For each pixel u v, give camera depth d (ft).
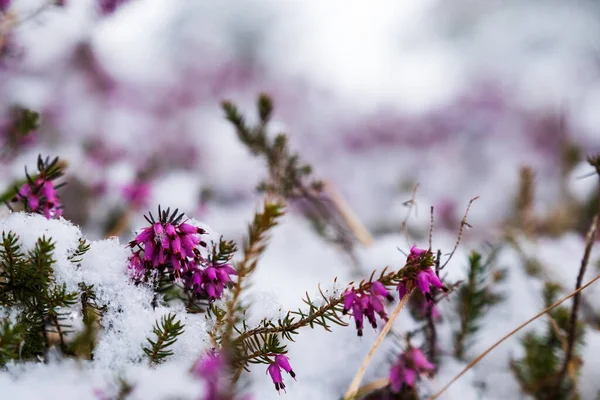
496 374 1.46
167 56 3.86
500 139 3.57
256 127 1.72
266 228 1.25
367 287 1.24
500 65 4.36
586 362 1.46
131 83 3.19
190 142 3.04
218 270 1.27
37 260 1.23
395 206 2.66
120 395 1.22
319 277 1.65
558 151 3.21
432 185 3.08
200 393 1.25
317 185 1.73
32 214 1.28
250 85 4.03
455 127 3.70
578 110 3.66
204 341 1.28
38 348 1.26
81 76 2.71
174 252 1.24
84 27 2.44
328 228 1.78
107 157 2.20
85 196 1.97
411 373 1.33
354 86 4.10
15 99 2.28
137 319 1.27
